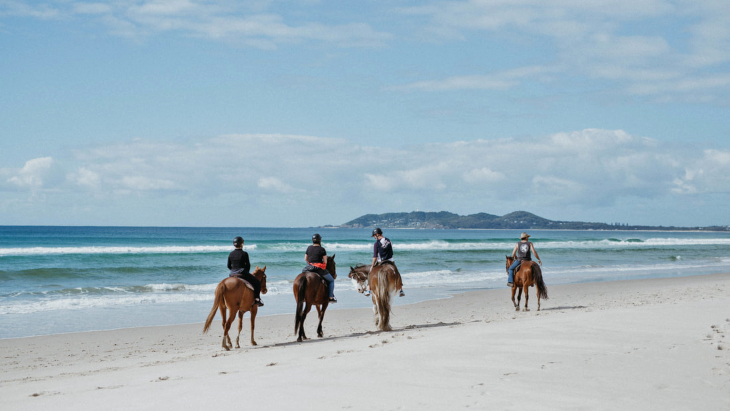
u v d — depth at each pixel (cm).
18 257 3531
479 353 790
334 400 557
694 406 521
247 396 587
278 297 2178
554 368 683
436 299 2078
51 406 601
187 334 1402
